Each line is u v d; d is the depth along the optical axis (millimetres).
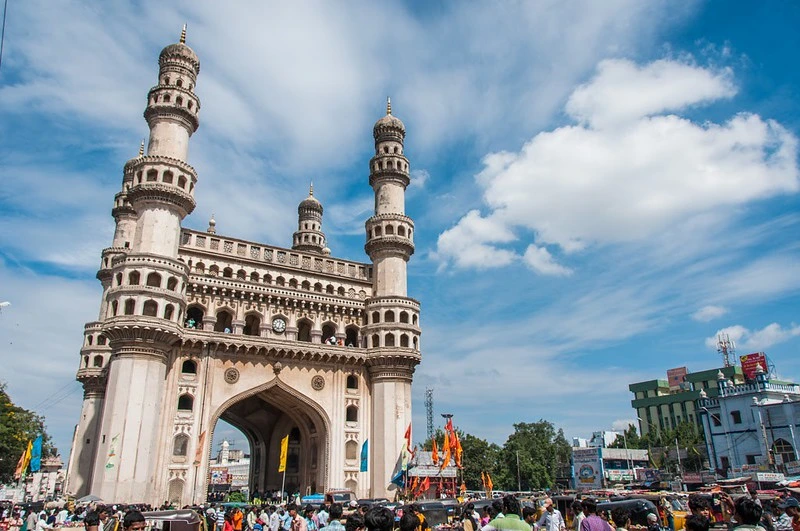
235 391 56000
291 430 68062
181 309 54156
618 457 90812
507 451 99375
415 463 59188
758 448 65125
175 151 57812
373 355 61938
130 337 49594
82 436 62969
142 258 51844
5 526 37406
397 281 66625
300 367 59781
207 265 59812
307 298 62219
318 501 46438
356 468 59312
